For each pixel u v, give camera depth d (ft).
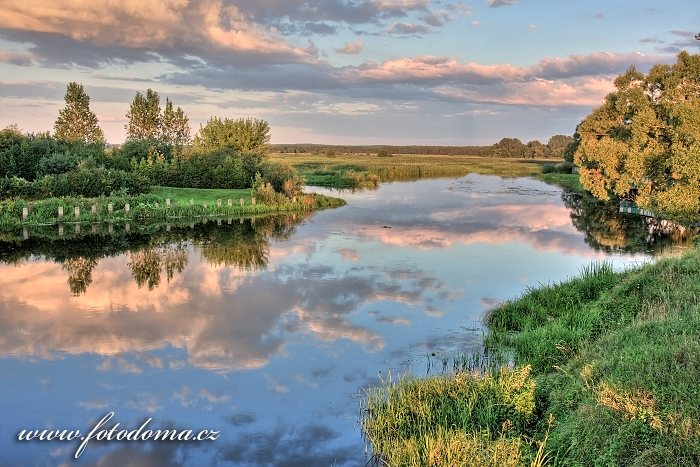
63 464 32.48
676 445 25.72
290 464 32.07
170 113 281.95
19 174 167.63
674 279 52.21
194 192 182.80
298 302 66.08
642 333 38.91
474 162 532.73
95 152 197.16
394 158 596.29
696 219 113.50
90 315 61.41
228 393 41.68
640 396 29.30
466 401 35.42
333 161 451.12
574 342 44.75
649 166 129.49
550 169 381.40
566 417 31.53
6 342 52.75
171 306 64.75
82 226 128.36
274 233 120.26
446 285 73.51
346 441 34.53
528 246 103.60
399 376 41.32
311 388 42.34
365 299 67.05
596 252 96.89
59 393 41.91
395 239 111.75
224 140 245.04
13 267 86.07
